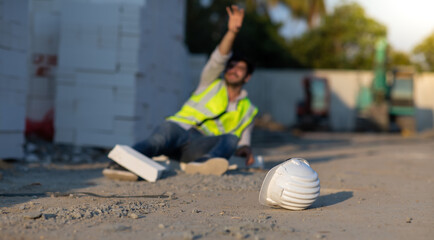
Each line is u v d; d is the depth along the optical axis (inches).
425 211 167.9
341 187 231.3
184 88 526.6
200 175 240.5
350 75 1184.8
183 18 494.0
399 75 1102.4
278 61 1373.0
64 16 385.4
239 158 270.7
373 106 1078.4
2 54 286.7
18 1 299.0
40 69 402.6
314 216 153.8
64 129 384.5
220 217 150.4
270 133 707.4
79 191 197.2
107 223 138.2
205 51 1165.1
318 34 1455.5
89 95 381.4
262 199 163.8
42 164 295.3
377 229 135.9
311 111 1111.6
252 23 1309.1
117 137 376.5
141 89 387.5
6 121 290.5
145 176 223.3
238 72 256.7
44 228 130.7
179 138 251.9
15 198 179.5
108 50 378.3
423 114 1164.5
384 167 347.9
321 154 471.8
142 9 381.7
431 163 393.4
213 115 253.6
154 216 150.3
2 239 119.0
